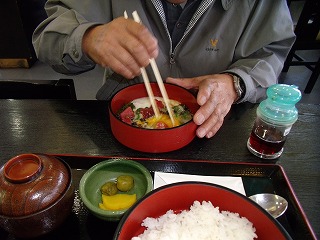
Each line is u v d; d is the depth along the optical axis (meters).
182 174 0.86
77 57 1.09
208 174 0.88
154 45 0.92
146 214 0.67
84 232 0.71
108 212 0.68
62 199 0.64
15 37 3.30
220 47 1.36
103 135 1.03
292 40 1.36
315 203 0.80
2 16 3.14
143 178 0.80
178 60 1.40
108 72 1.54
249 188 0.84
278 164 0.93
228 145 1.00
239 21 1.29
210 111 0.98
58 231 0.71
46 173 0.65
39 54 1.27
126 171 0.84
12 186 0.62
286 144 1.01
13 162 0.66
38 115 1.12
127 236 0.60
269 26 1.30
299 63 3.10
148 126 1.00
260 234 0.65
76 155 0.93
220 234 0.66
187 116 1.05
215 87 1.06
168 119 1.04
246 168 0.89
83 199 0.70
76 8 1.29
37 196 0.61
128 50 0.94
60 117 1.11
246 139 1.03
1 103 1.17
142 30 0.92
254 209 0.65
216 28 1.31
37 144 0.98
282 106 0.91
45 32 1.18
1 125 1.06
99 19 1.36
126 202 0.74
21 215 0.60
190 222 0.68
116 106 1.07
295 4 3.72
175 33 1.35
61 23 1.16
